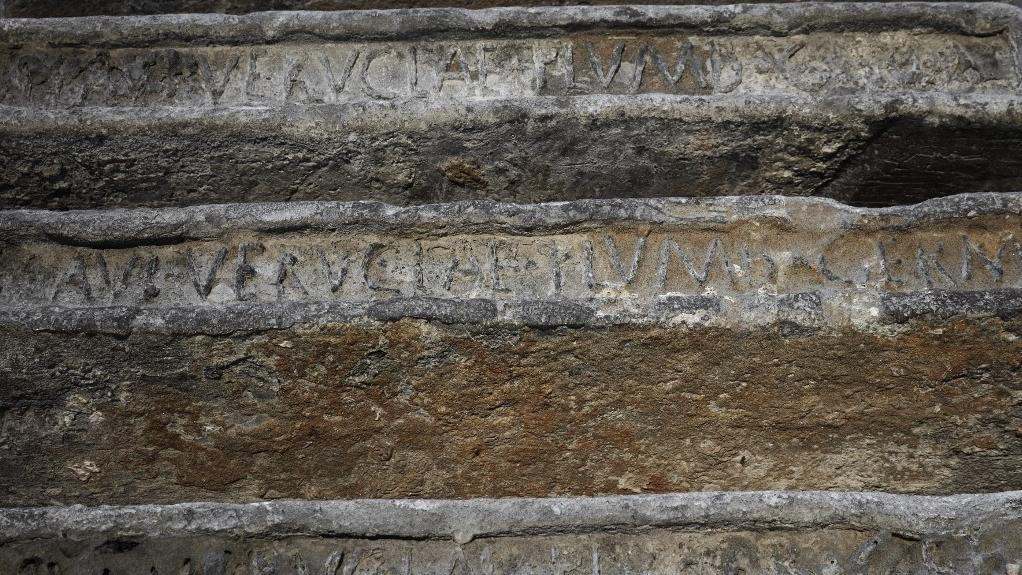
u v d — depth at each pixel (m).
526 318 2.93
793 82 3.81
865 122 3.64
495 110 3.62
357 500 2.60
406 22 3.81
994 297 2.93
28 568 2.52
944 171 3.79
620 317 2.93
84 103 3.74
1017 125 3.60
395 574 2.53
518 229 3.08
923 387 3.01
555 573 2.54
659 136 3.67
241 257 3.06
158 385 3.00
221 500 3.21
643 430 3.12
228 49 3.84
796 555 2.57
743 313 2.93
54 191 3.71
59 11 4.31
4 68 3.79
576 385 3.04
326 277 3.04
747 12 3.86
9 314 2.92
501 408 3.07
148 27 3.81
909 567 2.55
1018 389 3.00
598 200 3.12
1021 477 3.16
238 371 2.98
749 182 3.81
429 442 3.13
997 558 2.54
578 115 3.63
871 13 3.86
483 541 2.57
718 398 3.05
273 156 3.67
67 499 3.20
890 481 3.19
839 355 2.97
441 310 2.93
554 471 3.19
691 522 2.57
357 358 2.97
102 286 3.03
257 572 2.52
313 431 3.09
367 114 3.62
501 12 3.85
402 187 3.78
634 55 3.85
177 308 2.95
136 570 2.53
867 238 3.07
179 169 3.69
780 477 3.20
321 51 3.84
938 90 3.79
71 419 3.04
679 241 3.08
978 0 4.07
